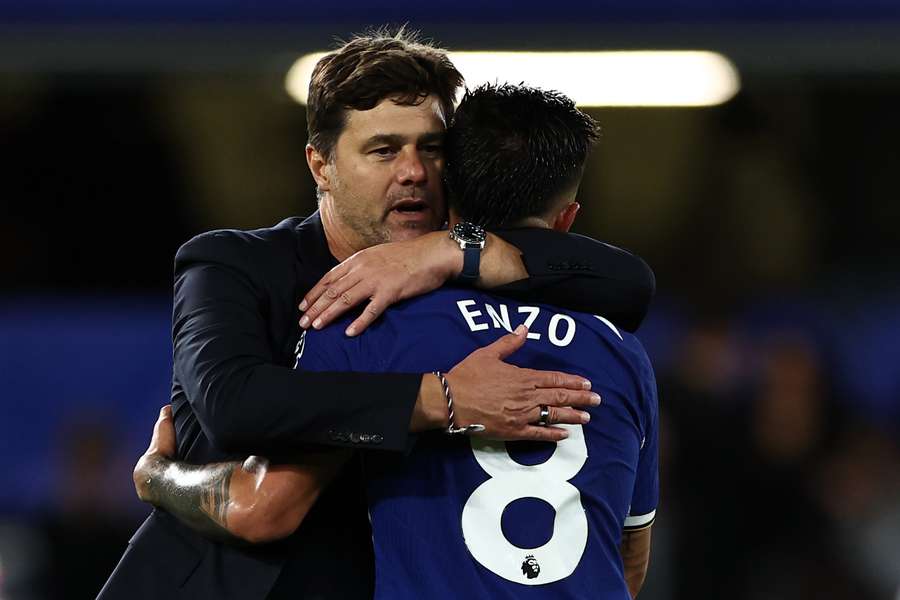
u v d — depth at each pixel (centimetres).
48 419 2459
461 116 930
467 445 855
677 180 2762
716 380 2238
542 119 915
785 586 2095
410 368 855
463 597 826
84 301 2536
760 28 2484
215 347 873
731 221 2752
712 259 2734
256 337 902
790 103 2703
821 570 2102
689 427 2175
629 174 2761
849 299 2673
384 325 872
